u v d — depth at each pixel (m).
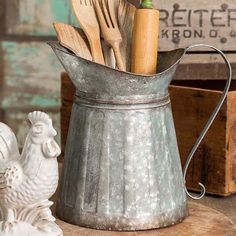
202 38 1.52
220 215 1.25
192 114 1.43
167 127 1.21
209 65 1.52
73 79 1.20
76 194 1.20
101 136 1.18
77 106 1.21
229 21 1.53
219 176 1.41
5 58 2.14
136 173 1.18
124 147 1.18
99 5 1.26
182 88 1.44
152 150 1.19
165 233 1.17
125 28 1.27
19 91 2.17
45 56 2.15
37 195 1.09
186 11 1.51
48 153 1.08
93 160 1.19
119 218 1.18
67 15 2.12
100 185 1.18
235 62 1.53
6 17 2.12
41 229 1.10
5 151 1.11
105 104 1.18
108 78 1.16
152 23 1.23
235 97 1.41
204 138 1.42
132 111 1.18
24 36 2.14
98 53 1.24
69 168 1.22
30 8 2.12
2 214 1.11
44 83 2.16
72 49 1.19
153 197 1.19
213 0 1.52
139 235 1.16
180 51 1.24
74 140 1.21
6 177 1.07
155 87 1.18
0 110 2.17
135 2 1.40
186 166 1.27
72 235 1.15
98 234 1.16
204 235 1.16
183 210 1.23
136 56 1.23
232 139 1.41
